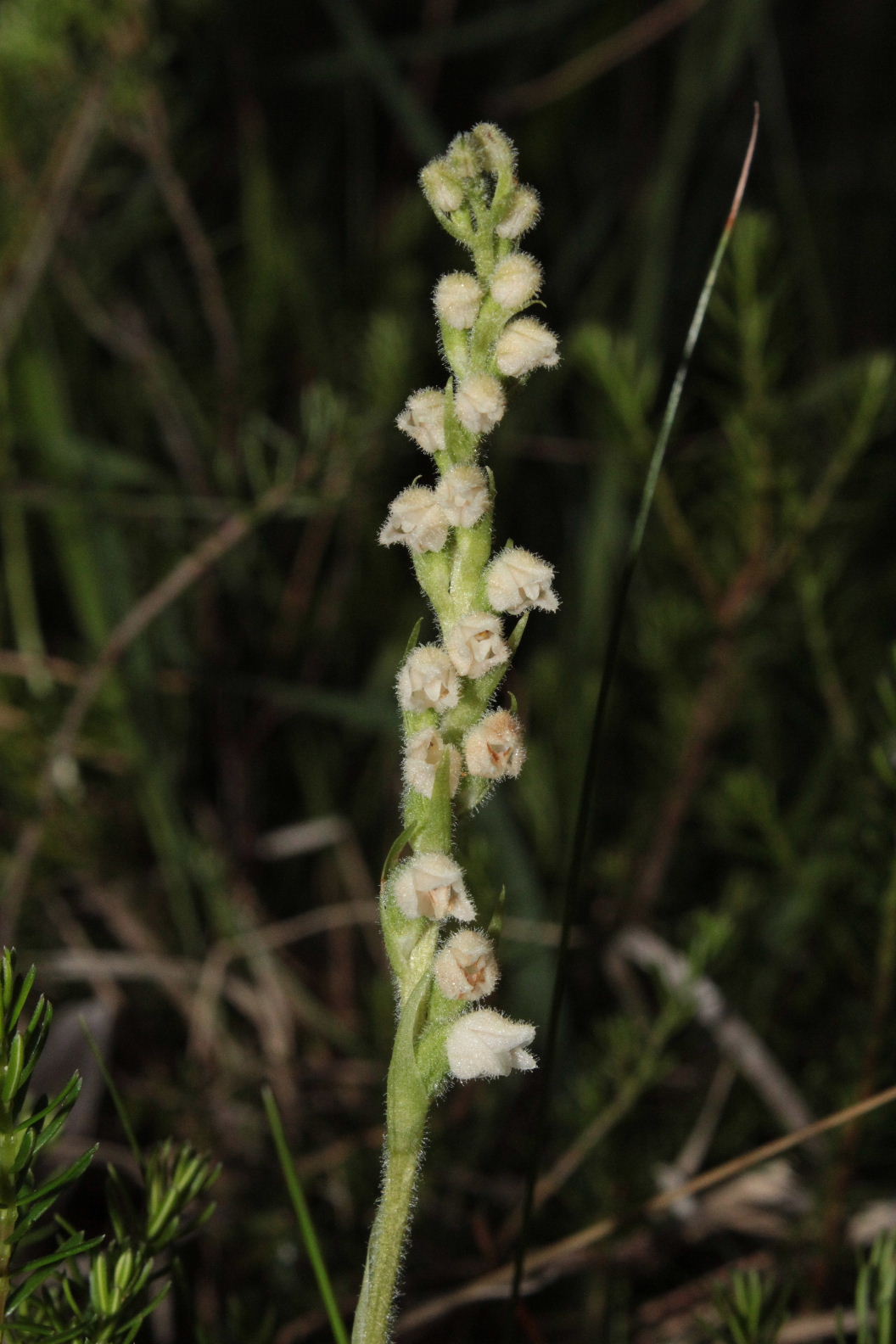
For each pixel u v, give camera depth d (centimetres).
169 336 52
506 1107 37
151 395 45
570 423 52
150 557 46
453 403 23
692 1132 37
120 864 42
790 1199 33
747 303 34
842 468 35
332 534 50
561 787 43
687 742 39
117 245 46
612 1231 30
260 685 41
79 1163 23
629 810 47
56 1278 25
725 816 38
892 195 61
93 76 38
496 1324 31
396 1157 23
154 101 39
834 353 52
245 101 49
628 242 49
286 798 48
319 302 50
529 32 56
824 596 38
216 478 45
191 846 41
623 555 45
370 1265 23
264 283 47
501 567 23
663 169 45
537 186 56
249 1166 35
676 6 46
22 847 37
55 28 37
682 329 51
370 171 54
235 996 39
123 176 44
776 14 65
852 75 64
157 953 41
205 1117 35
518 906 37
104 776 45
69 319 46
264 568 48
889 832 31
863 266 61
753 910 39
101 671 37
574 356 37
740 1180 33
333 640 48
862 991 33
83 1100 31
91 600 41
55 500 40
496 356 23
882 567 48
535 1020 36
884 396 35
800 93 64
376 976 43
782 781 46
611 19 56
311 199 55
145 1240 25
